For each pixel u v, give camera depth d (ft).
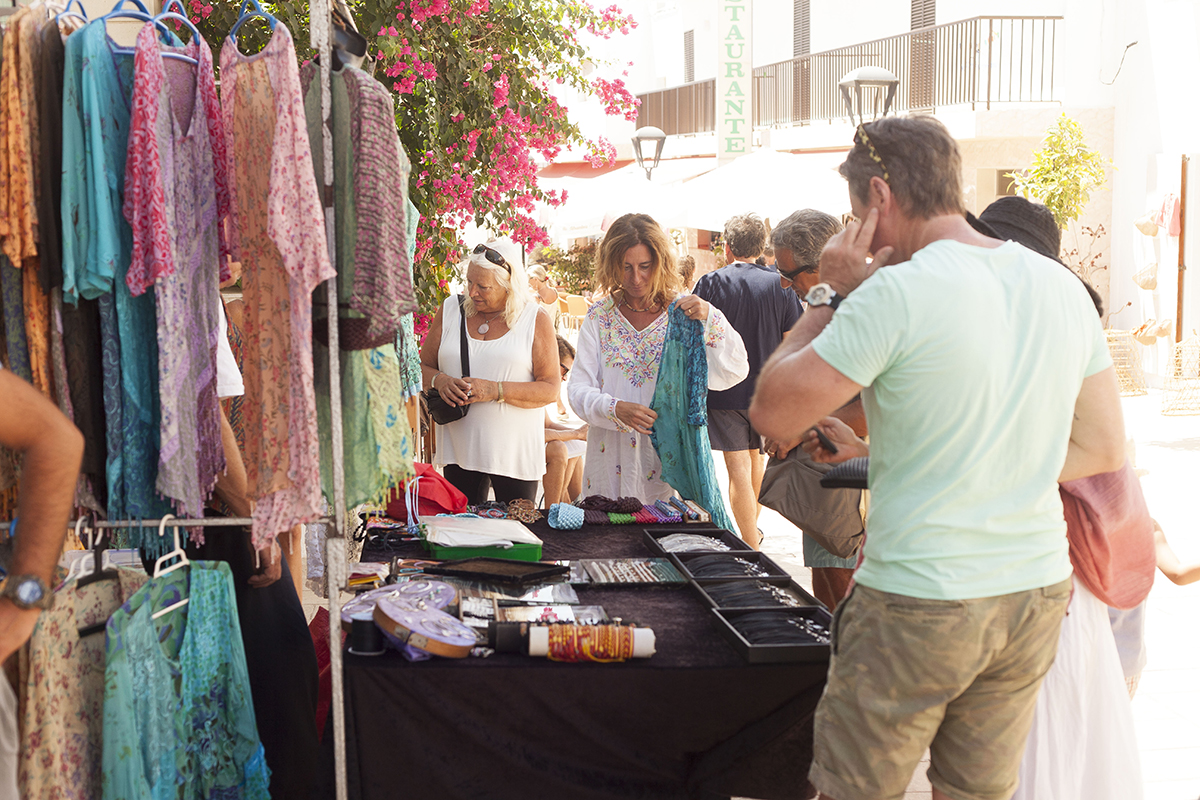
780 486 10.76
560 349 20.92
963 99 52.24
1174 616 16.34
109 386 7.16
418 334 16.88
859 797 6.37
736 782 7.80
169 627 7.53
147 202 6.73
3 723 7.13
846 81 29.89
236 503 8.78
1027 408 6.09
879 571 6.25
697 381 12.42
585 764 7.72
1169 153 41.78
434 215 16.47
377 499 7.55
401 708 7.51
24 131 6.69
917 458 6.12
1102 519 7.45
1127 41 44.98
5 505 7.61
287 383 7.20
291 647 9.23
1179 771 11.19
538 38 17.87
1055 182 42.96
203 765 7.80
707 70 73.72
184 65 7.31
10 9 7.23
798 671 7.52
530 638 7.58
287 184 6.70
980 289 6.03
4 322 7.26
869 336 6.03
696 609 8.88
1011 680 6.34
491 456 14.66
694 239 61.11
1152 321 41.68
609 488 13.41
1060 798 7.73
